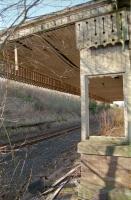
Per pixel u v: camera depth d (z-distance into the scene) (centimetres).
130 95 694
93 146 704
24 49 941
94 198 655
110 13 714
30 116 2811
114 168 679
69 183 859
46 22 795
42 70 1306
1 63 587
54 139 2106
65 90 1912
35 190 797
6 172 723
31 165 1098
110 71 723
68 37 848
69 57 1063
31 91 3528
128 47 702
